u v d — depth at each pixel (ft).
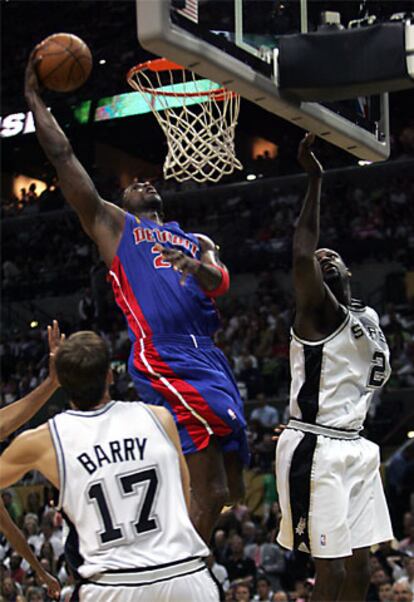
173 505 11.10
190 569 10.99
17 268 82.94
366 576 15.16
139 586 10.71
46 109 14.17
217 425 14.17
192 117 17.31
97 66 81.15
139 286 14.49
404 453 45.80
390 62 14.08
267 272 73.15
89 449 11.06
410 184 73.82
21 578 39.29
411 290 67.00
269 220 77.41
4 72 86.22
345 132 15.92
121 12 80.48
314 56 14.34
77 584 11.00
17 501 50.80
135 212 15.53
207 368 14.35
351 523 15.02
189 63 13.26
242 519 43.91
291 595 35.24
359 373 15.37
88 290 76.23
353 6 16.08
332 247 71.56
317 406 15.08
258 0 14.51
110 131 87.51
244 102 82.64
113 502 10.93
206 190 81.61
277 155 82.07
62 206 86.22
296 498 14.94
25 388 66.44
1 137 87.20
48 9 83.30
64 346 11.30
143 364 14.30
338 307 15.28
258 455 50.24
